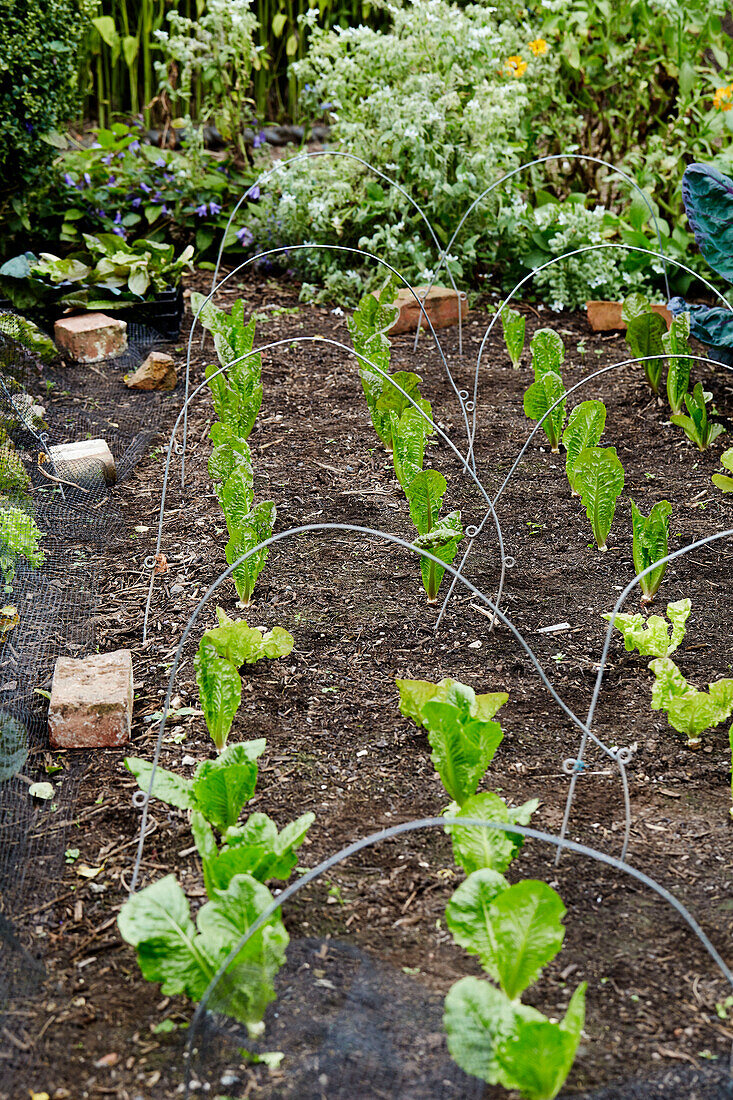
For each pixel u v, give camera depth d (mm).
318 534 3801
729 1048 1826
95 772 2588
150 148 6844
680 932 2098
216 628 2889
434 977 1979
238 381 4121
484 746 2289
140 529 3822
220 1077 1770
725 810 2457
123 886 2227
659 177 6730
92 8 5965
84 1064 1807
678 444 4488
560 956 2037
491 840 1993
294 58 9539
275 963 1829
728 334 4605
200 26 6844
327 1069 1774
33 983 1970
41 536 3652
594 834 2373
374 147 6395
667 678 2641
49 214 6266
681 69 6582
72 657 3031
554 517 3926
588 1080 1764
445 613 3311
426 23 6285
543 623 3260
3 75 5605
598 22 6824
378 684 2957
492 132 6305
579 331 5863
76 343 5176
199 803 2191
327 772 2590
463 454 4426
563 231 6234
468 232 6453
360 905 2172
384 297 5051
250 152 8578
